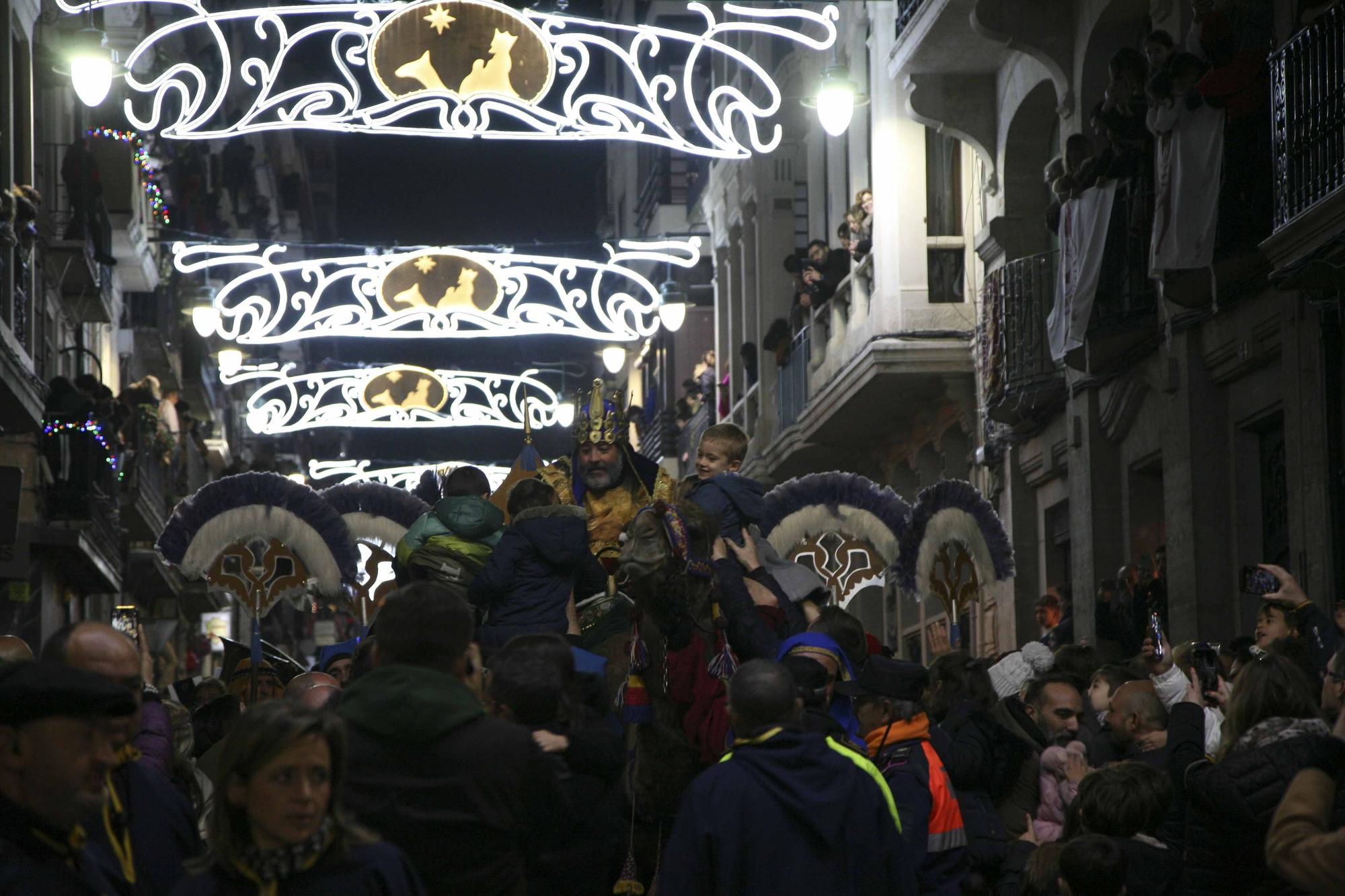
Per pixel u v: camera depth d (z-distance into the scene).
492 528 9.17
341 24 16.44
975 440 21.47
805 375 26.67
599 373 51.81
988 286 18.83
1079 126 17.52
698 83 38.56
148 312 34.62
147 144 29.83
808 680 6.91
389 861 4.43
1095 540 17.22
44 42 24.17
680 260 22.02
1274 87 12.49
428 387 28.98
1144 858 6.58
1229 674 9.45
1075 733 8.81
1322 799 4.33
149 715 7.24
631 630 8.19
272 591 12.02
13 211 20.28
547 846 5.92
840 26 25.94
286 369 28.92
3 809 4.29
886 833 5.84
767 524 9.43
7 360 20.19
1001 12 17.70
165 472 33.94
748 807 5.72
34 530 22.80
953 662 8.80
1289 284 12.14
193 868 4.42
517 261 21.69
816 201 29.70
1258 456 14.62
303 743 4.30
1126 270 15.52
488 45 16.52
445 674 5.28
